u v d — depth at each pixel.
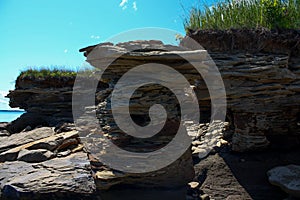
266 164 4.71
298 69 4.96
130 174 4.07
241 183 4.35
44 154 5.30
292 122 5.16
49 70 9.98
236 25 5.30
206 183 4.47
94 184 4.07
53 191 3.95
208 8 5.86
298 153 4.89
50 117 8.89
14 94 9.73
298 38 4.89
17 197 3.94
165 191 4.16
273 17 5.25
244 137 5.11
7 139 6.72
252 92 4.92
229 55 4.99
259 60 4.88
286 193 3.97
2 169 4.77
